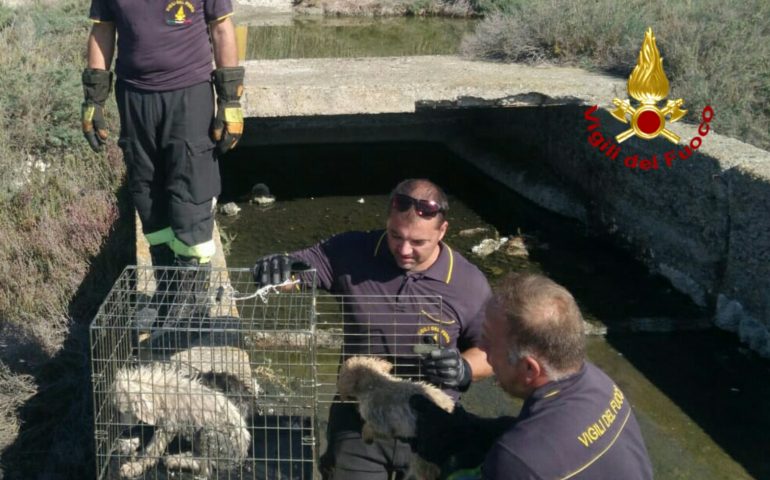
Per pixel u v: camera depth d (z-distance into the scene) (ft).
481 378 11.92
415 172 35.47
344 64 32.68
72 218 23.86
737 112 25.27
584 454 7.80
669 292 24.11
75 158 27.35
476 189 33.53
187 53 15.12
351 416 11.84
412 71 30.81
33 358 18.06
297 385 14.76
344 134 37.99
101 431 12.20
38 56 32.96
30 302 20.26
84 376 17.19
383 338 12.00
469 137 37.45
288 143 37.73
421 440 9.83
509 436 7.98
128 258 22.30
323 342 20.25
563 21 32.58
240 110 15.57
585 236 28.45
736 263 21.71
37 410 16.56
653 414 18.58
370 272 11.94
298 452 13.21
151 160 15.96
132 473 12.53
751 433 17.88
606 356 20.93
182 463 12.64
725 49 27.43
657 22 30.94
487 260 26.66
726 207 21.97
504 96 28.12
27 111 27.86
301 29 58.13
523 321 8.09
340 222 29.84
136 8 14.75
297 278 12.12
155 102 15.26
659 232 25.09
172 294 15.23
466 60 33.68
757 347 20.90
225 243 27.12
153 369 12.59
